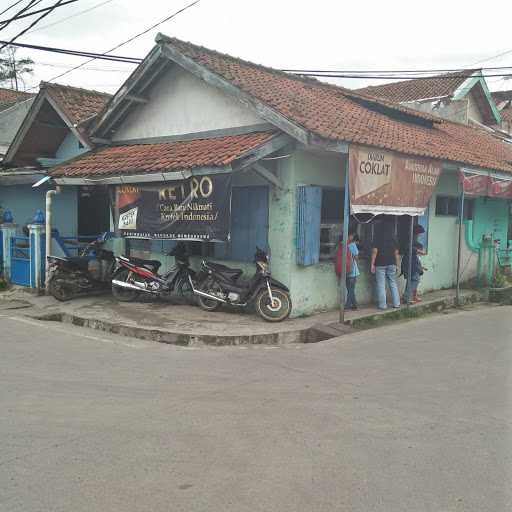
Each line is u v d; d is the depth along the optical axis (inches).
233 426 178.2
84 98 508.1
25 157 545.3
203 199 323.6
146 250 431.5
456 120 752.3
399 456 156.8
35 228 426.0
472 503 131.8
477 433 173.6
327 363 254.5
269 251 353.1
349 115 394.3
